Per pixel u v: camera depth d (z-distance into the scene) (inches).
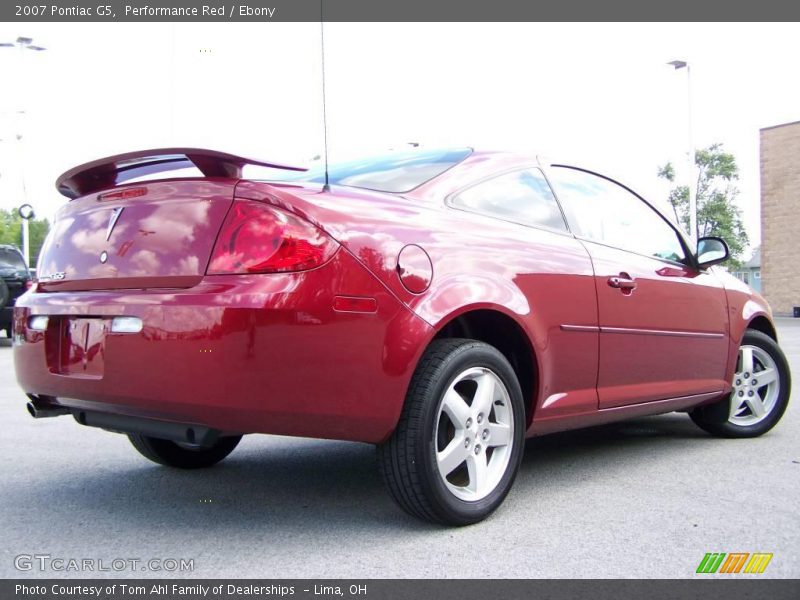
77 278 111.2
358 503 124.6
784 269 1111.6
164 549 103.0
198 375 94.0
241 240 97.3
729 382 174.6
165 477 143.1
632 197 162.2
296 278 95.6
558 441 178.9
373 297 100.6
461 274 111.4
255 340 93.1
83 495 130.2
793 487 134.2
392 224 107.1
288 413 96.0
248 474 145.4
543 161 142.9
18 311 119.0
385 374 100.9
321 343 96.4
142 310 98.3
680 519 115.2
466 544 104.1
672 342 154.6
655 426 199.2
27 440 177.6
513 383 116.9
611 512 119.0
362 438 102.2
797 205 1091.3
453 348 108.7
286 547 103.4
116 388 100.6
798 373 319.0
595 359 135.0
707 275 171.5
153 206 105.3
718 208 1612.9
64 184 118.2
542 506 122.4
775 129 1112.2
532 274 122.7
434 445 105.0
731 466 150.6
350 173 127.3
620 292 140.9
